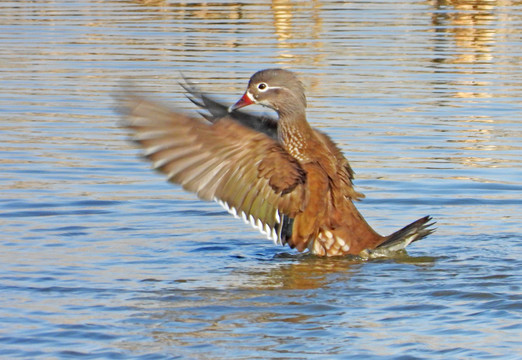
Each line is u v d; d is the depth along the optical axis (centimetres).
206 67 2242
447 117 1923
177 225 1363
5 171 1589
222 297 1065
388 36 2606
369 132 1822
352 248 1229
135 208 1428
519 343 923
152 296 1066
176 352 904
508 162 1658
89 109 1983
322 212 1217
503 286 1101
